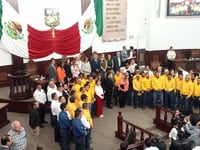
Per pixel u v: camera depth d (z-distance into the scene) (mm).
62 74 12070
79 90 10328
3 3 12312
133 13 16500
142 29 16875
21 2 12734
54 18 13727
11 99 11227
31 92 11477
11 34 12703
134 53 16344
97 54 14609
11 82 11109
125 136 9242
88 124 8398
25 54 13219
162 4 16438
